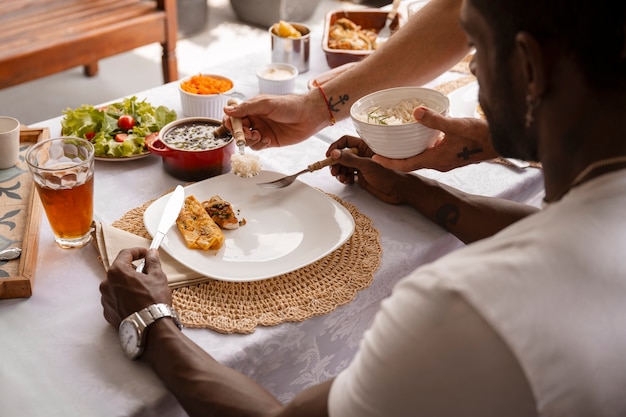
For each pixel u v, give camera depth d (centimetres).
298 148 138
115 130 131
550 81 59
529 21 57
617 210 58
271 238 108
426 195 117
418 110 108
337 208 112
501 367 57
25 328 90
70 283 98
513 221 111
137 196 118
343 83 131
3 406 78
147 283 88
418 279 60
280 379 97
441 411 60
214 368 81
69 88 322
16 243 102
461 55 134
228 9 425
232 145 125
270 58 176
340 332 100
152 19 270
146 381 83
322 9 431
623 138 59
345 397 64
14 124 122
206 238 103
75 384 82
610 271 57
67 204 100
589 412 58
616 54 54
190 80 146
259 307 94
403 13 195
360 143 126
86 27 255
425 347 58
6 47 235
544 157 65
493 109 67
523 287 56
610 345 58
